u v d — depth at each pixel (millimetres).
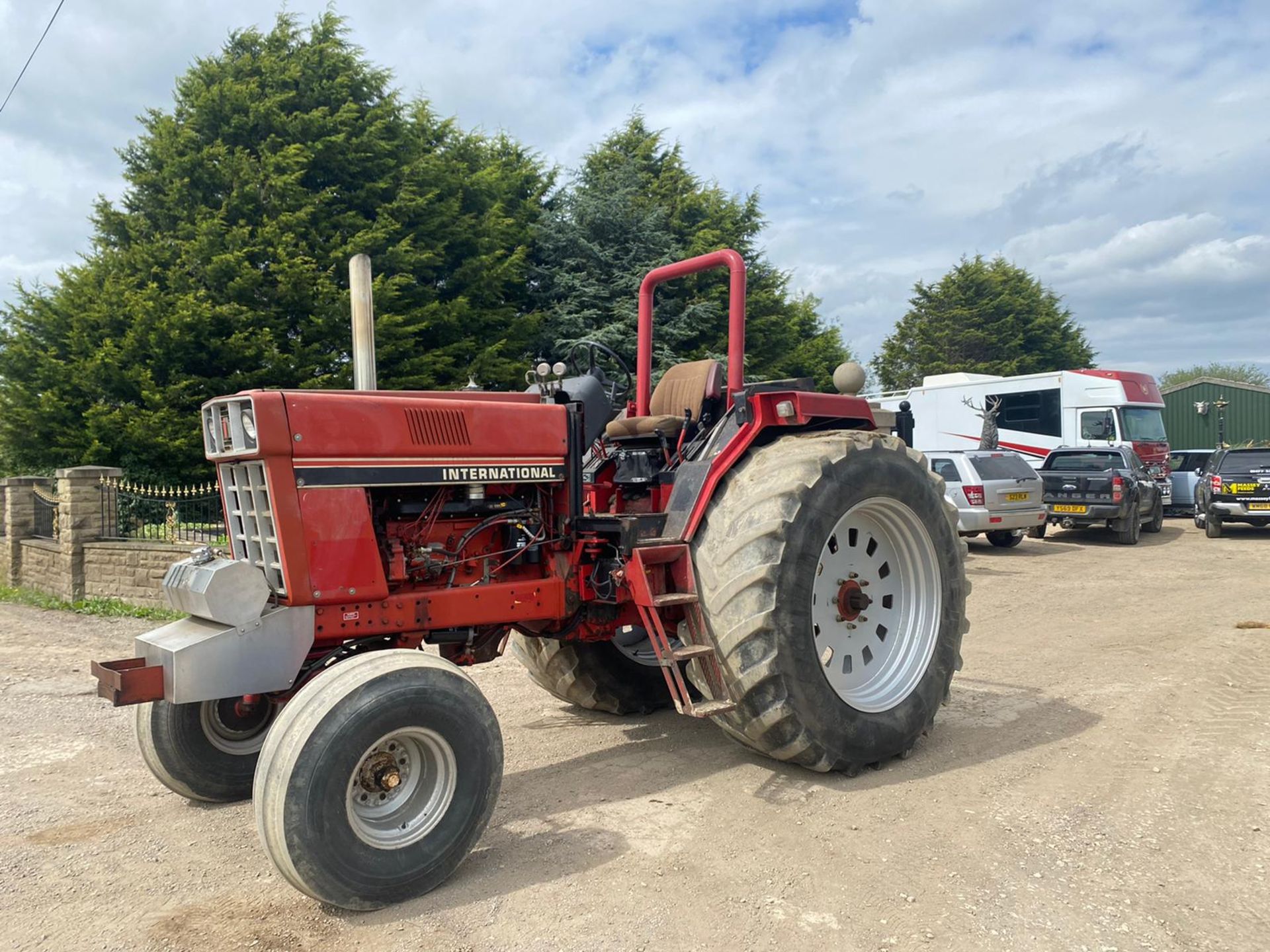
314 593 3451
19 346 15555
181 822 3896
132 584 10008
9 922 2996
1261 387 33969
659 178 24109
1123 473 15734
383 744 3139
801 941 2803
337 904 2980
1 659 7398
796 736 3990
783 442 4445
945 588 4738
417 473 3717
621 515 4465
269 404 3371
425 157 18000
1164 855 3365
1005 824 3652
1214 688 5711
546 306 19781
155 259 15719
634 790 4141
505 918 2979
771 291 22328
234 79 16625
